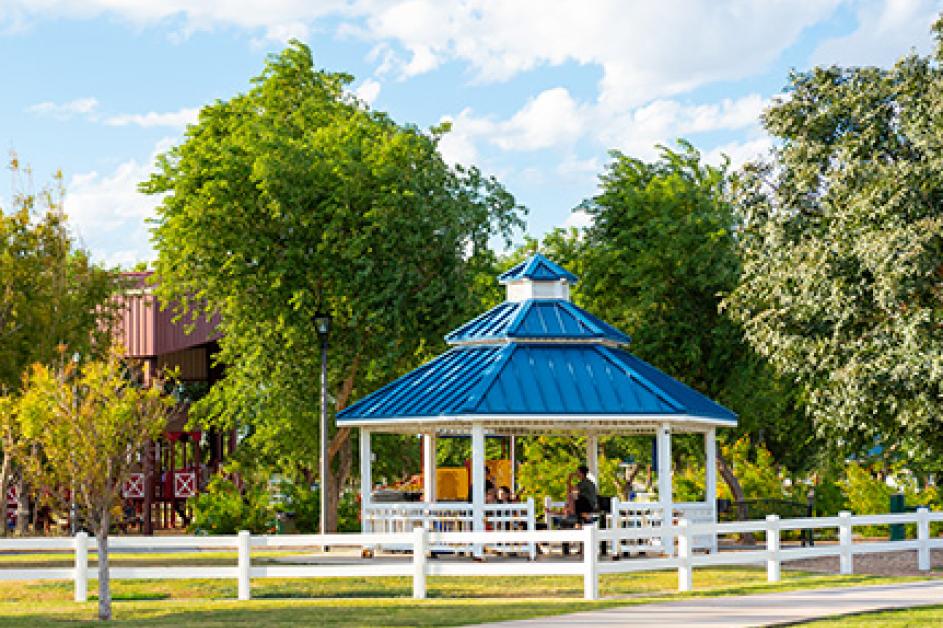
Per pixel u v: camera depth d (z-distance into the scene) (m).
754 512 35.81
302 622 16.80
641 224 40.59
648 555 30.52
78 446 18.78
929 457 35.28
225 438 54.81
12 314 40.56
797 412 42.03
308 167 39.44
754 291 34.91
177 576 21.56
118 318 46.47
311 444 42.50
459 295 40.47
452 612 17.98
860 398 30.88
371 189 39.72
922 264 29.58
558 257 42.50
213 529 40.25
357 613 18.06
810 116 34.00
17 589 23.70
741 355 39.38
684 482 41.12
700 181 41.56
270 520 41.44
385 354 40.56
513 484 37.16
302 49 47.38
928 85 32.12
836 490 41.47
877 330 31.50
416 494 34.56
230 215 40.19
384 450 49.44
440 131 42.59
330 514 42.34
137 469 50.41
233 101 45.69
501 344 30.97
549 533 21.11
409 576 25.59
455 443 53.91
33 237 42.31
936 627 15.04
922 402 30.20
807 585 22.19
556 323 30.98
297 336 40.59
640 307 38.88
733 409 39.78
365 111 46.44
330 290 40.22
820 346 32.53
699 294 39.78
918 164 30.48
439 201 40.34
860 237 31.00
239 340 42.88
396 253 39.44
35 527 45.84
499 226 42.62
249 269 40.09
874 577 24.08
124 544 21.64
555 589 22.84
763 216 35.16
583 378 29.34
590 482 29.50
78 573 21.39
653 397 28.83
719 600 18.98
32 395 19.16
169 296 43.47
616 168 41.84
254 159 40.28
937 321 30.67
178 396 54.34
